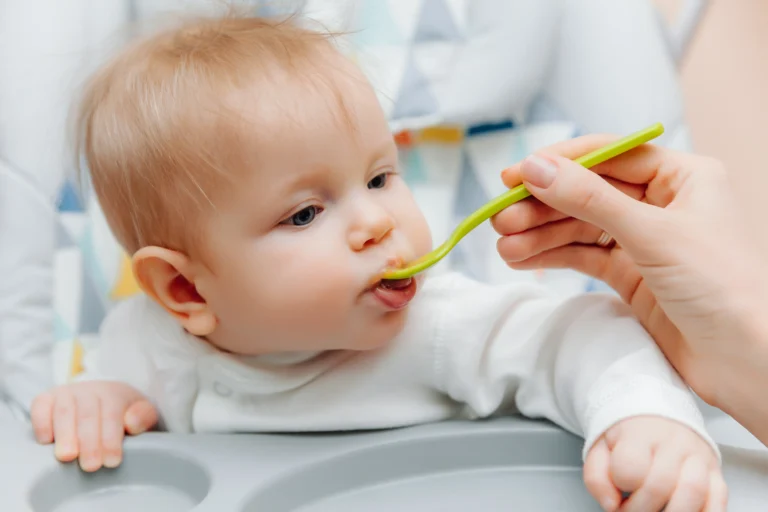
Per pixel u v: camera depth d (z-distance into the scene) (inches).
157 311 31.9
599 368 25.1
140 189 28.1
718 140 50.6
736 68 50.5
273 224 26.2
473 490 26.2
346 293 25.9
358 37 38.9
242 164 26.1
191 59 28.2
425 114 39.1
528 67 39.0
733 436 28.0
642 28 39.9
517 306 28.9
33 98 38.3
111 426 28.5
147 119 27.7
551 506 25.0
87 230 39.1
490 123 40.8
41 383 36.9
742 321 23.3
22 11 38.8
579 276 38.5
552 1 38.9
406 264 26.3
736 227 24.3
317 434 28.7
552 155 24.9
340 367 29.1
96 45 38.5
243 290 26.8
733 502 22.5
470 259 39.9
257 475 25.3
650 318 27.0
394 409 28.6
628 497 21.8
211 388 30.6
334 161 26.2
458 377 28.2
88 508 26.7
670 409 22.6
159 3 39.6
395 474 27.0
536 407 27.6
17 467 26.6
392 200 27.6
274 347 27.9
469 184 40.7
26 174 38.1
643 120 39.1
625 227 23.8
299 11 36.3
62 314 38.2
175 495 27.0
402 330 28.8
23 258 37.9
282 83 26.7
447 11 39.4
